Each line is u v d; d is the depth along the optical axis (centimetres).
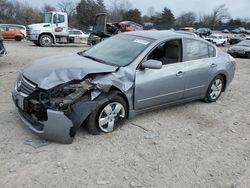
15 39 3006
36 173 369
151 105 542
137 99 509
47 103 422
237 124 577
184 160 425
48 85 425
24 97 439
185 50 593
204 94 657
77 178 365
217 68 659
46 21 2267
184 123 555
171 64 565
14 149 418
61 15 2239
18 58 1315
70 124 421
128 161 410
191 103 675
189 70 591
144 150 442
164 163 412
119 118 496
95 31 1997
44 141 443
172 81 557
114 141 461
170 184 368
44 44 2219
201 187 368
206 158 436
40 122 427
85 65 476
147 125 529
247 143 497
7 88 707
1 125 486
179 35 593
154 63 500
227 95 784
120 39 591
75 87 434
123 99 490
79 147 434
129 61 512
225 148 472
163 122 550
